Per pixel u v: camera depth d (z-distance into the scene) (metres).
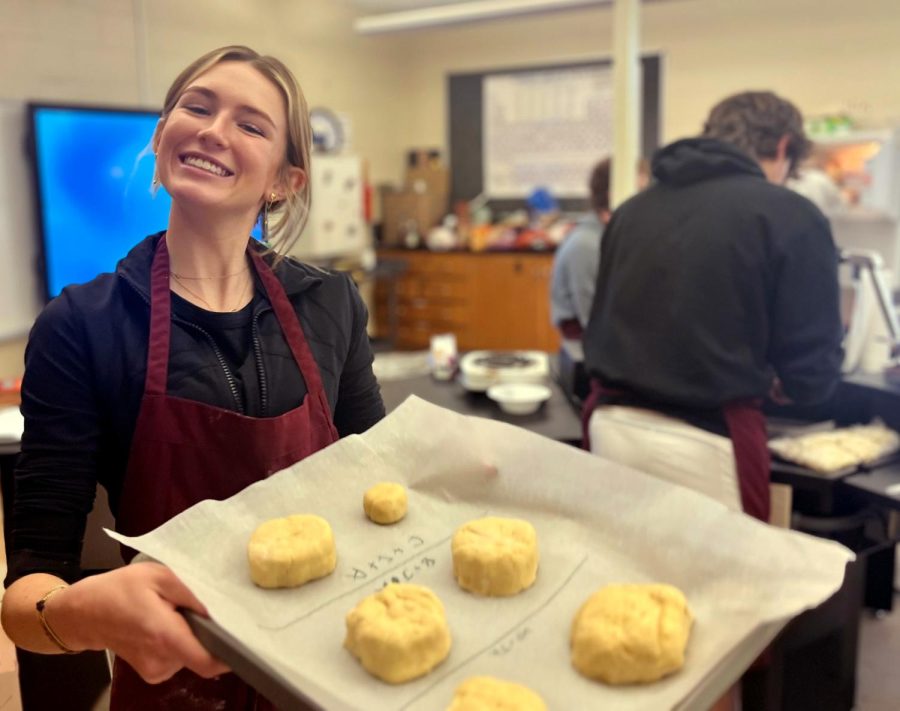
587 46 5.51
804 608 0.60
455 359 2.52
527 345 5.25
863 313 1.98
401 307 5.73
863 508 1.77
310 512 0.81
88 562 1.07
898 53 4.53
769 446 1.74
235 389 0.85
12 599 0.70
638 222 1.57
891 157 3.98
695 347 1.45
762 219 1.41
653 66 5.26
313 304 0.94
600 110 5.53
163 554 0.70
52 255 3.16
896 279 3.99
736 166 1.49
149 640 0.60
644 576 0.72
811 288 1.41
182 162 0.81
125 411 0.81
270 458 0.84
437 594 0.72
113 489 0.87
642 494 0.77
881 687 2.06
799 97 4.86
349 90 5.65
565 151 5.71
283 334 0.90
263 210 0.92
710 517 0.71
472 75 5.96
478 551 0.71
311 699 0.54
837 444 1.75
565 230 5.21
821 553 0.65
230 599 0.68
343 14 5.51
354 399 1.01
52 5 3.49
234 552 0.74
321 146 5.33
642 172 3.12
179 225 0.84
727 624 0.63
